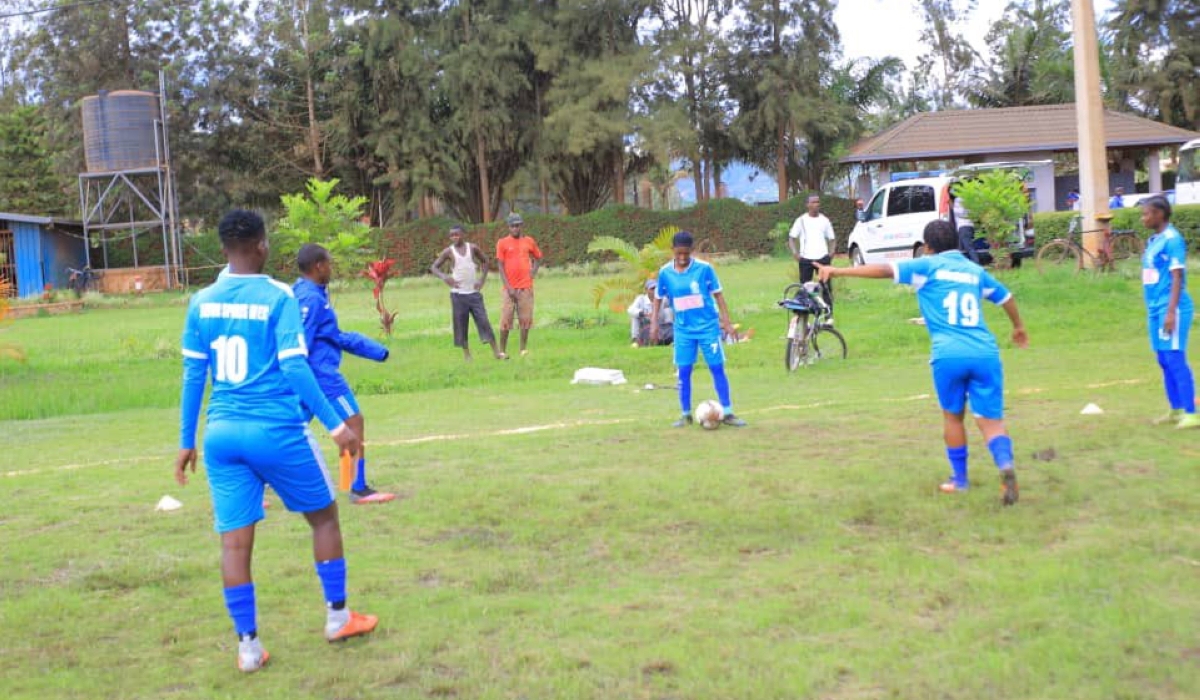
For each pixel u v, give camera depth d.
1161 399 9.73
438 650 4.56
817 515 6.26
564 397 12.91
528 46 45.22
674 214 43.88
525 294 16.38
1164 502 6.16
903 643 4.35
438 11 46.59
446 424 10.92
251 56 47.91
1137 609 4.51
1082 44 20.64
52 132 49.06
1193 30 48.22
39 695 4.24
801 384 13.02
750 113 44.94
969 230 21.83
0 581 5.75
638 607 4.95
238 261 4.59
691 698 3.96
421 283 39.34
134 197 47.03
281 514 7.02
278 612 5.14
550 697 4.03
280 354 4.45
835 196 43.22
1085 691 3.82
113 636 4.91
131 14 48.38
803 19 44.16
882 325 17.38
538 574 5.52
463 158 47.25
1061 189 44.28
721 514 6.37
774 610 4.78
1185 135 39.31
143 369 17.75
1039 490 6.55
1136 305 17.77
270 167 48.97
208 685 4.32
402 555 5.92
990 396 6.39
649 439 8.95
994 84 53.62
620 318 20.23
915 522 6.05
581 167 49.06
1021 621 4.47
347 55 45.34
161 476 8.59
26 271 43.03
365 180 49.62
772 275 30.89
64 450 10.74
